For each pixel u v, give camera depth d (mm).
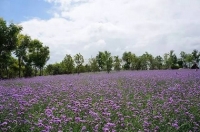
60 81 20219
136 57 61938
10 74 51656
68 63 50781
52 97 11523
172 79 18031
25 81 22812
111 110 8820
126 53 62938
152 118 7941
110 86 15430
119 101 10117
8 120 7180
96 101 10711
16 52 41625
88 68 58500
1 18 34188
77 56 48500
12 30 34656
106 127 6703
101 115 8062
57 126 6953
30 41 44562
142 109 8875
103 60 45562
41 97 11336
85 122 7359
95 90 13445
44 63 50094
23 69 49938
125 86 15211
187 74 22438
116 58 53875
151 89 13609
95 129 6852
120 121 7566
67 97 11250
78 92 12562
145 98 11547
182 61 68812
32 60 48438
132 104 9820
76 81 19641
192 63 65438
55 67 59969
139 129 6828
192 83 15578
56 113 8539
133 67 63344
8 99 10250
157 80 18062
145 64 63375
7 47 35094
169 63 64375
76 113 8156
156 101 10234
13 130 6742
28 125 7078
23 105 9031
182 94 11906
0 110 8250
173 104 9312
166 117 8102
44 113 8398
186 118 7969
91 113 7789
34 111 9117
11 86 17250
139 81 17672
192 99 10266
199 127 7211
